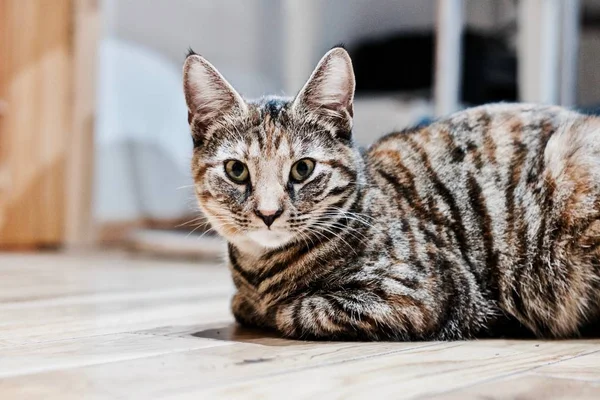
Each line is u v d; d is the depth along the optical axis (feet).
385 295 1.85
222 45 5.07
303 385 1.43
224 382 1.45
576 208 1.89
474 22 3.74
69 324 2.03
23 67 4.29
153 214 4.88
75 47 4.48
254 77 5.17
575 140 1.94
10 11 4.22
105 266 3.64
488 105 2.13
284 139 1.90
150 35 4.80
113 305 2.38
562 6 3.43
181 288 2.84
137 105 4.77
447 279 1.90
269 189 1.86
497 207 1.95
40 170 4.41
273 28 5.17
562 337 1.94
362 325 1.83
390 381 1.46
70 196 4.53
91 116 4.53
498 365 1.60
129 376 1.49
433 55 4.26
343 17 4.61
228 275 3.31
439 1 3.44
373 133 4.19
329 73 1.94
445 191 1.98
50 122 4.43
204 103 1.99
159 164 4.90
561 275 1.90
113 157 4.67
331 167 1.92
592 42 3.63
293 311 1.87
